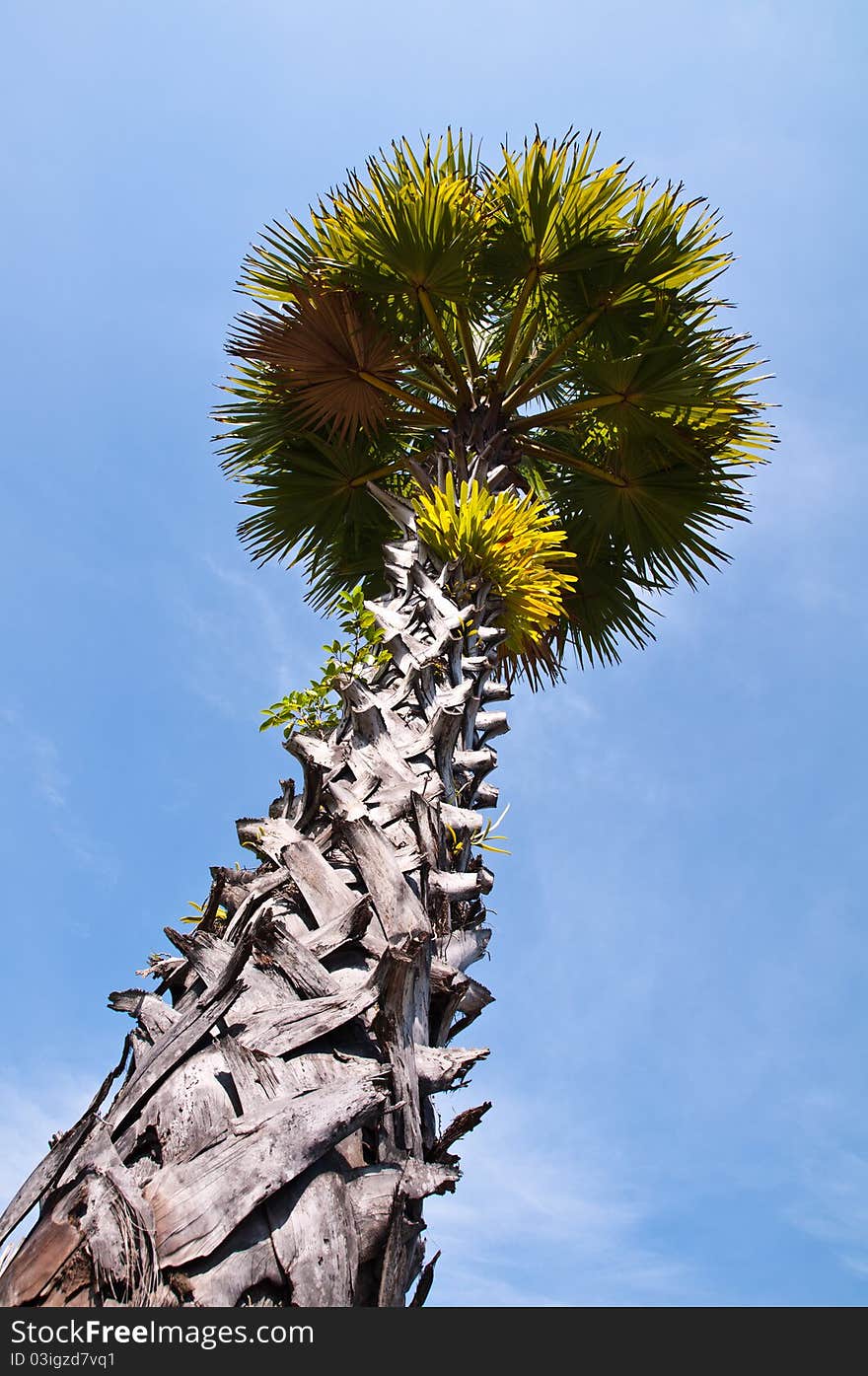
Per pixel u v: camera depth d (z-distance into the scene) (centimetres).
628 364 523
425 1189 193
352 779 305
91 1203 172
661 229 520
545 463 640
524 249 514
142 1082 201
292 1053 207
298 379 521
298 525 606
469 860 341
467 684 375
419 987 242
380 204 489
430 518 465
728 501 562
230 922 259
